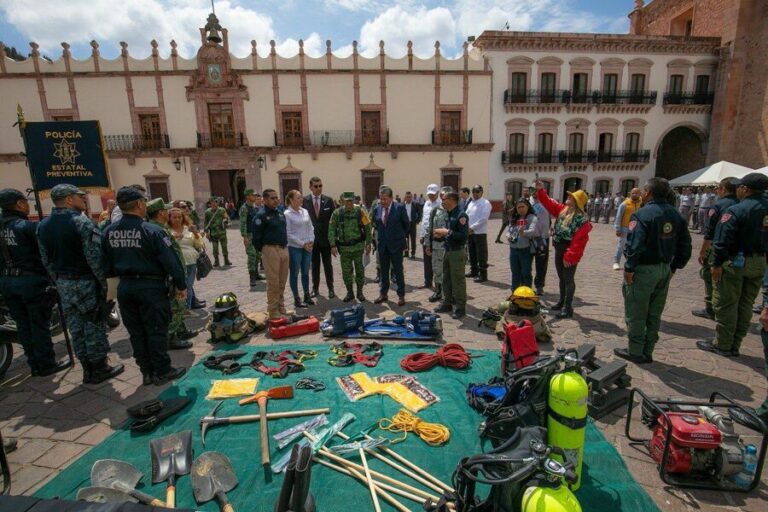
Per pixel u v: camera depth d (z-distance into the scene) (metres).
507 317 4.88
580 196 5.31
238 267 10.40
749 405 3.33
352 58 25.62
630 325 4.12
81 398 3.75
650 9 33.56
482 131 27.28
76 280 3.92
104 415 3.45
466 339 4.90
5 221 4.00
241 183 28.41
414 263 10.27
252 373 4.03
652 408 2.76
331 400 3.48
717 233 4.11
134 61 24.30
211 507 2.35
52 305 4.26
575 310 5.93
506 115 27.23
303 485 1.97
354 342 4.86
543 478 1.83
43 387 3.98
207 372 4.09
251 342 4.98
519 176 27.98
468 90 26.69
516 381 2.55
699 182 16.91
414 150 26.78
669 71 27.52
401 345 4.70
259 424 3.15
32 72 23.80
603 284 7.56
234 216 26.34
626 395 3.38
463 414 3.22
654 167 28.62
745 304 4.21
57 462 2.85
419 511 2.29
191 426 3.15
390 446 2.86
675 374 3.90
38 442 3.08
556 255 5.68
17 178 24.55
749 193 4.07
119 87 24.39
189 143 25.25
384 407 3.35
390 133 26.64
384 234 6.25
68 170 5.42
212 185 26.03
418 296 7.00
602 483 2.49
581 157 27.89
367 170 26.61
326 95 25.77
